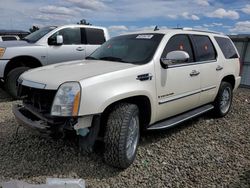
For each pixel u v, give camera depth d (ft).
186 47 14.92
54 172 10.73
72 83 9.82
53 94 10.08
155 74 12.34
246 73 34.40
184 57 12.47
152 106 12.31
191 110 16.06
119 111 10.65
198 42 16.01
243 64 34.42
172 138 14.73
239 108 22.07
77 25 25.73
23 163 11.33
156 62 12.55
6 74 21.89
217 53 17.47
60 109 9.64
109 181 10.30
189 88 14.64
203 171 11.31
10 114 17.88
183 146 13.75
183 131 15.92
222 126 17.20
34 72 11.88
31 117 11.02
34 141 13.46
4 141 13.43
